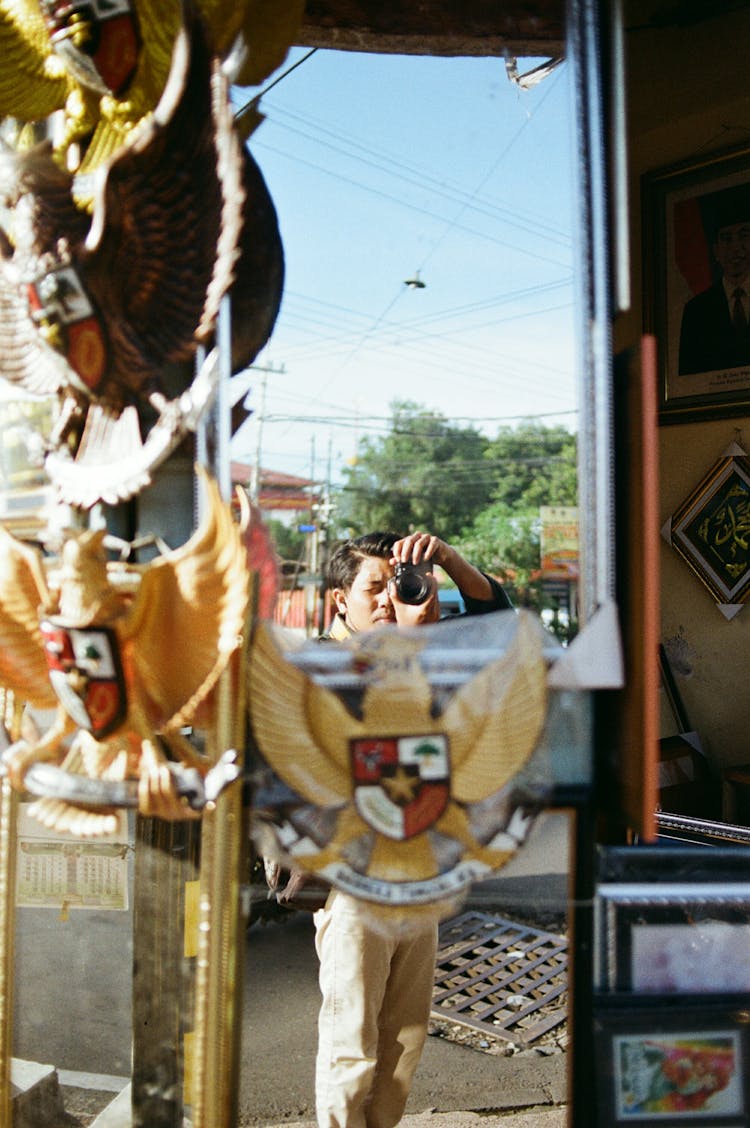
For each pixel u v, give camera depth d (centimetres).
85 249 110
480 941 320
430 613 174
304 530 379
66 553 111
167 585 114
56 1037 154
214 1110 120
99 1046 153
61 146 134
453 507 1567
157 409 123
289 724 118
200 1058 120
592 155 119
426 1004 183
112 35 123
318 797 118
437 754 118
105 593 110
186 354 114
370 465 1576
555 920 327
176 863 148
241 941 121
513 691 119
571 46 121
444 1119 229
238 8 123
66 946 153
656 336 230
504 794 119
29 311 119
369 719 118
